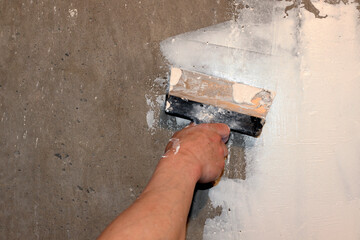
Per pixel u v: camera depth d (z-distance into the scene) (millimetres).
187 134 917
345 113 1059
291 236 1057
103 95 1087
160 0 1085
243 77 1064
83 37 1093
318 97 1062
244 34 1069
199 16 1076
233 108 986
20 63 1110
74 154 1096
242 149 1065
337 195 1056
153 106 1075
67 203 1103
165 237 629
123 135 1082
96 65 1089
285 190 1059
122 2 1091
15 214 1124
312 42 1065
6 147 1121
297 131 1062
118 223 623
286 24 1066
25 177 1116
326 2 1072
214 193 1067
